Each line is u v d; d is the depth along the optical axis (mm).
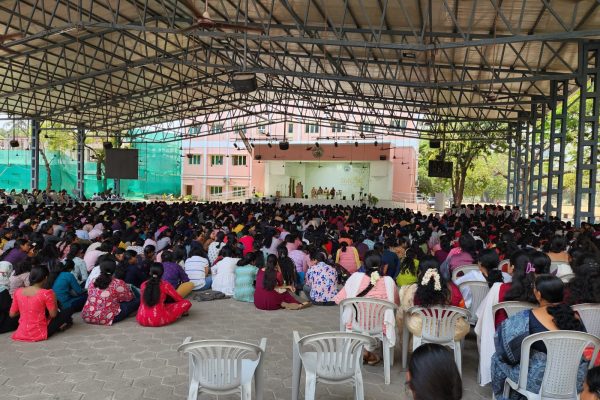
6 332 4789
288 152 28484
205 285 6938
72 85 17750
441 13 9281
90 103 16812
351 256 7254
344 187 30422
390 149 27641
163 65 16203
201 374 2826
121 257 6262
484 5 8617
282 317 5645
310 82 18703
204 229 8938
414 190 29375
